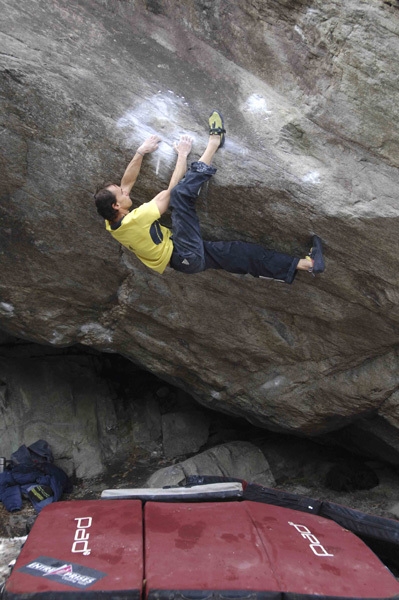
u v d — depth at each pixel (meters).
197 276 4.58
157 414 7.39
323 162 3.99
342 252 4.11
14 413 6.62
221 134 3.71
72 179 4.07
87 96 3.80
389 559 4.20
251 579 2.81
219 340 5.11
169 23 4.25
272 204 3.92
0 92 3.74
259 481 6.24
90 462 6.64
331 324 4.72
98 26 4.10
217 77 4.14
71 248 4.51
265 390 5.44
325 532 3.46
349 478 6.29
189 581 2.77
